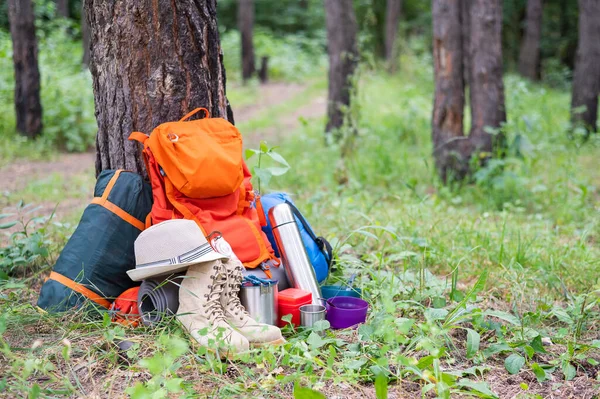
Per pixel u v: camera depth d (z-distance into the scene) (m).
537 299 3.34
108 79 3.28
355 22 9.54
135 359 2.50
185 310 2.69
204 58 3.33
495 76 6.57
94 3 3.24
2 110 10.29
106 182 3.11
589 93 10.55
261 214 3.29
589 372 2.56
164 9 3.16
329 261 3.41
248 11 21.47
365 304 3.00
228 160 2.95
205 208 3.02
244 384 2.31
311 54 28.16
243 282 2.84
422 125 10.27
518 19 28.94
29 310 2.89
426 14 30.72
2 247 4.30
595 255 4.17
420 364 2.40
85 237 2.99
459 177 6.66
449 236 4.45
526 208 5.89
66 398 2.22
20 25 9.31
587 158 8.72
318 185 6.68
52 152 9.31
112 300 3.00
